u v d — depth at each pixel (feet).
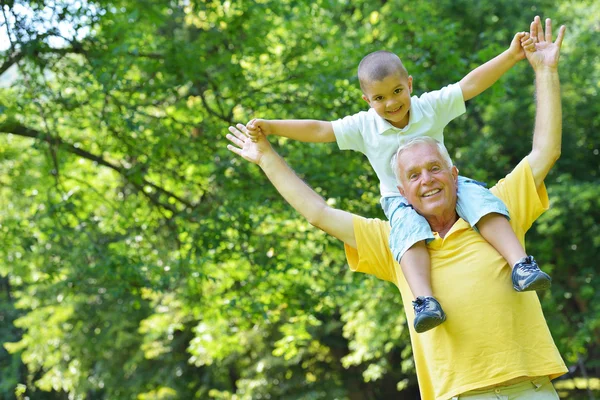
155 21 29.99
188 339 62.90
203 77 29.96
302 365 61.26
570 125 46.91
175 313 46.52
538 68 10.99
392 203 11.13
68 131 33.88
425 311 9.59
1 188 36.40
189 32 39.45
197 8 31.22
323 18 35.45
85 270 29.60
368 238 10.96
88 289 31.30
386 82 11.34
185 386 63.46
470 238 10.30
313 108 31.22
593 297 43.21
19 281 40.34
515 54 11.26
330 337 61.21
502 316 9.79
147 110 32.91
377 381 66.18
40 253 33.99
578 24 54.95
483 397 9.79
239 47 31.58
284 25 34.32
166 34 35.12
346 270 40.16
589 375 64.59
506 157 43.39
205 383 62.80
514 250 9.98
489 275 9.98
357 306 47.91
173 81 29.78
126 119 28.43
